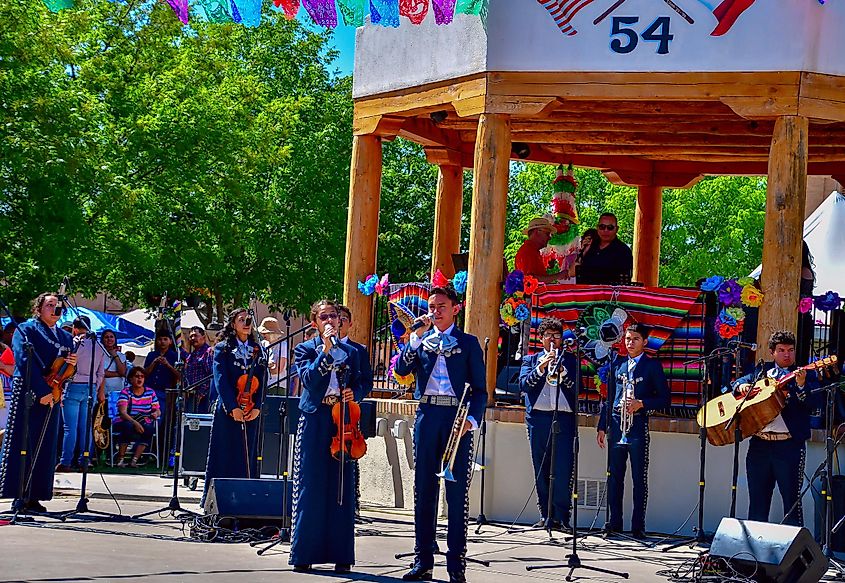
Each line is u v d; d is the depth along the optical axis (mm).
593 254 16234
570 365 12703
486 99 13578
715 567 9891
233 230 28078
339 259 33562
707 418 11477
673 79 13023
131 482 16141
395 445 14742
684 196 34750
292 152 33469
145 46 26547
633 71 13109
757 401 11125
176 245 26734
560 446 12773
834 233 21578
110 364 17984
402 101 14930
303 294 33438
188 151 25938
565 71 13297
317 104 35312
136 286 29656
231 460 12398
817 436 12531
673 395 13484
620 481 12648
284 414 10922
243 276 33156
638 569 10547
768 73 12789
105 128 24703
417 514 9562
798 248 12703
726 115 15352
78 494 14625
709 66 12930
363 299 15484
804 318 13516
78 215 21641
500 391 14938
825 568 9766
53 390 12336
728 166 18734
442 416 9477
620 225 33719
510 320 13641
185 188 26500
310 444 9672
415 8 13094
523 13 13422
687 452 13117
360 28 15617
